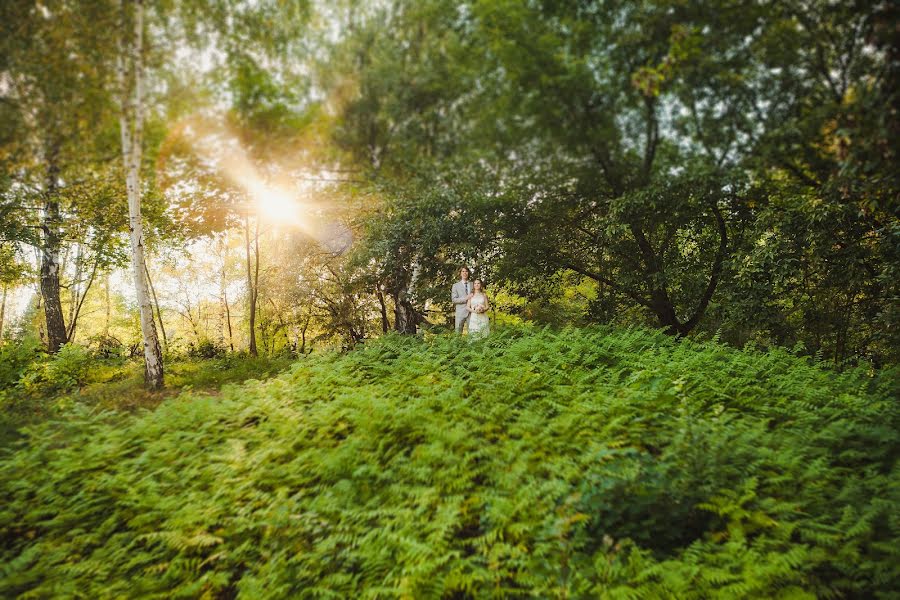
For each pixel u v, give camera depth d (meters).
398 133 15.93
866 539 3.93
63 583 4.11
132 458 6.41
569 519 4.11
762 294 11.85
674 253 14.89
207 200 14.59
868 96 7.17
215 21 11.58
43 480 5.73
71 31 9.69
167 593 4.03
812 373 8.54
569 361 9.23
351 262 16.72
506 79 13.84
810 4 9.29
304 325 22.59
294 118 13.25
